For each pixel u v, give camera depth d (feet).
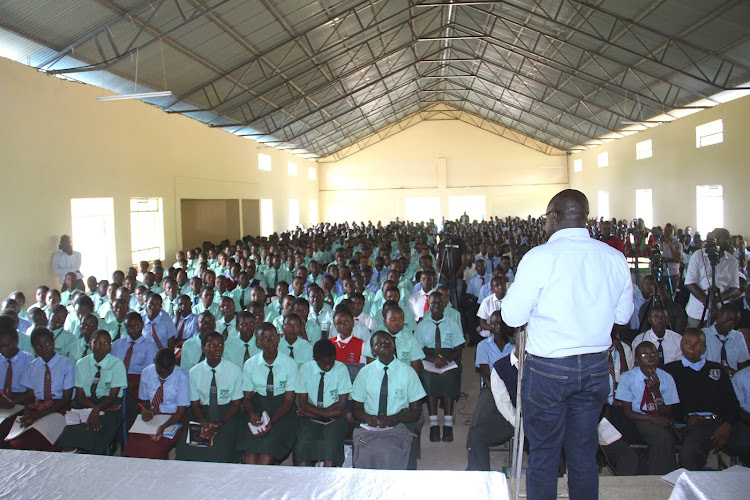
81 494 4.07
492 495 4.03
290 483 4.17
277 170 71.87
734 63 36.37
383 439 12.43
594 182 79.87
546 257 6.02
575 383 5.84
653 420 12.56
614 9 35.68
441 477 4.25
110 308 21.11
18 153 26.45
